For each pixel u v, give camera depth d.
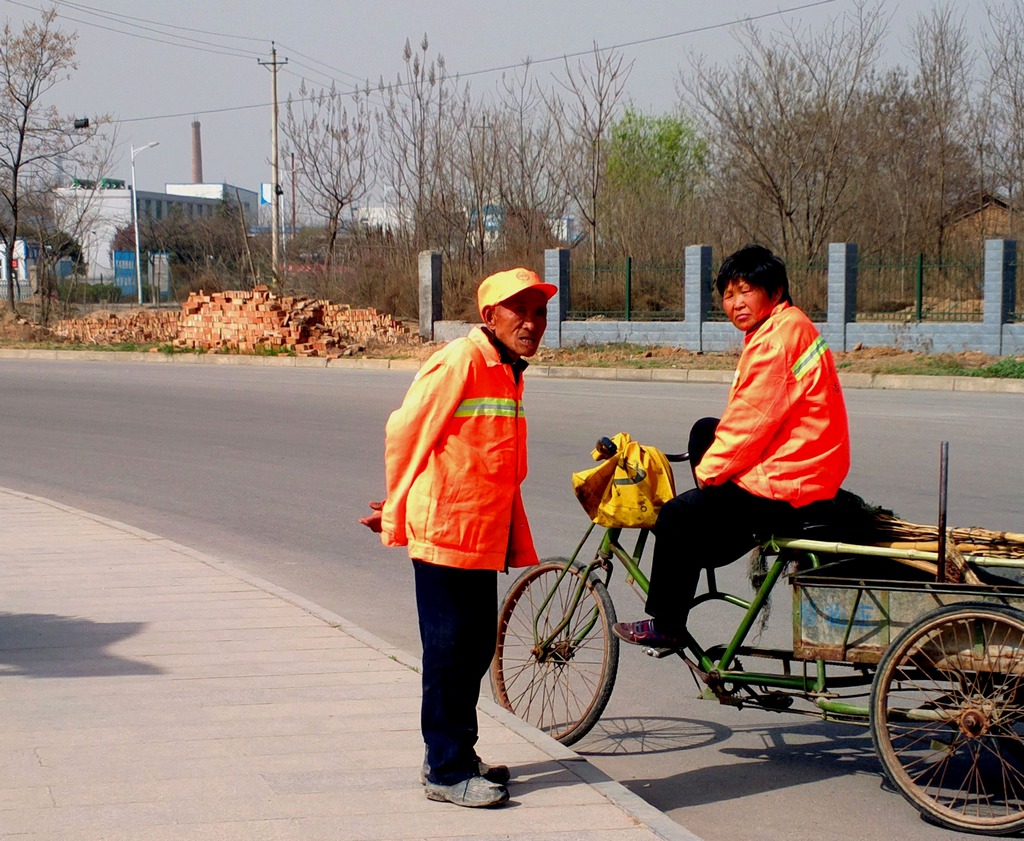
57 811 3.79
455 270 31.47
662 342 24.48
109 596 6.75
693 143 44.34
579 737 4.94
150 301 56.03
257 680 5.27
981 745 4.29
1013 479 10.25
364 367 24.31
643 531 4.88
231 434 14.15
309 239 38.25
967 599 4.17
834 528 4.46
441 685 3.93
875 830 4.14
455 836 3.64
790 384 4.29
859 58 30.73
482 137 33.94
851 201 31.98
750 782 4.60
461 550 3.88
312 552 8.45
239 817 3.76
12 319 33.41
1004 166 34.31
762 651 4.59
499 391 3.93
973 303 22.28
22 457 12.74
